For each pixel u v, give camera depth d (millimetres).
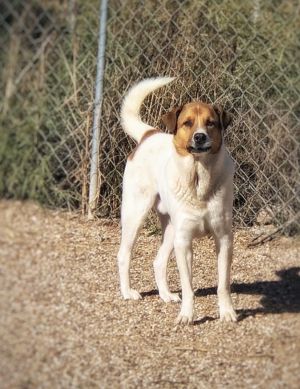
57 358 3830
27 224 3941
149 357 4301
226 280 4758
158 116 6215
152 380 4082
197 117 4551
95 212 5906
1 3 3842
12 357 3678
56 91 4633
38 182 4090
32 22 3994
